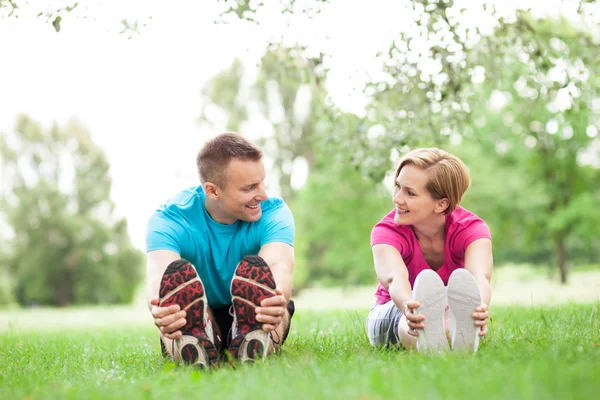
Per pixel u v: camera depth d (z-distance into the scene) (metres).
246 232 3.39
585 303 6.91
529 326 4.01
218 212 3.35
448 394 1.82
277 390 2.02
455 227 3.36
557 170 25.72
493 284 29.25
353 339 3.87
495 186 24.52
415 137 6.47
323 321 6.00
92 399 2.08
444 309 2.83
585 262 36.03
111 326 9.30
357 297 30.28
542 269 38.41
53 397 2.16
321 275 34.09
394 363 2.54
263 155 3.25
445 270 3.44
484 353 2.71
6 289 40.75
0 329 11.07
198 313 2.84
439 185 3.19
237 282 2.86
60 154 42.41
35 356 3.82
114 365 3.34
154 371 2.93
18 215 40.88
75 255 41.06
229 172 3.15
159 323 2.83
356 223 25.53
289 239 3.34
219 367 2.81
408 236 3.38
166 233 3.30
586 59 6.29
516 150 25.30
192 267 2.83
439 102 6.41
